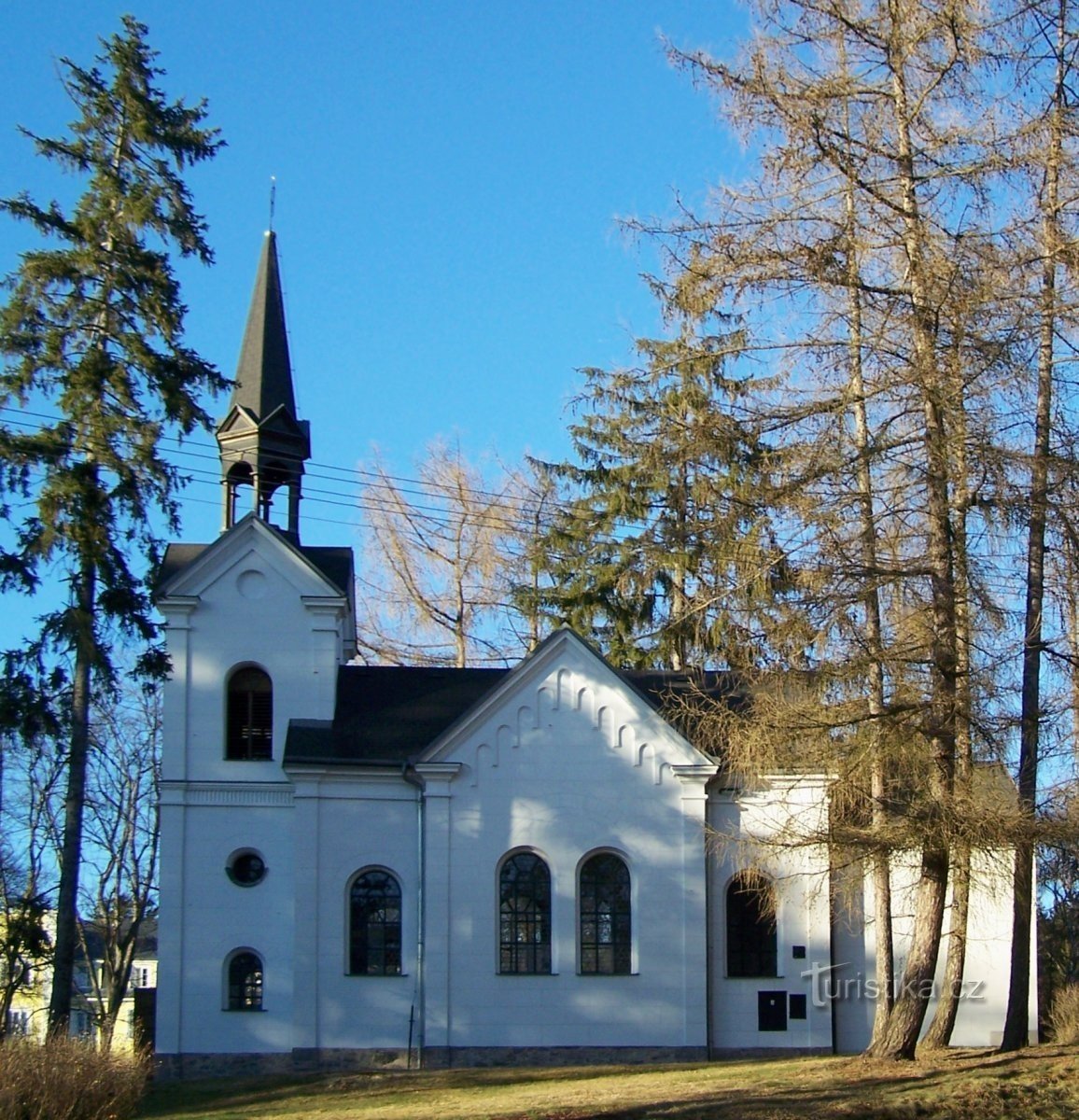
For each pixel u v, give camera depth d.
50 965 38.16
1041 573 24.58
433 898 34.09
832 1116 22.25
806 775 24.91
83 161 35.12
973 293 23.11
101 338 34.66
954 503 23.88
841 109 24.83
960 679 23.72
